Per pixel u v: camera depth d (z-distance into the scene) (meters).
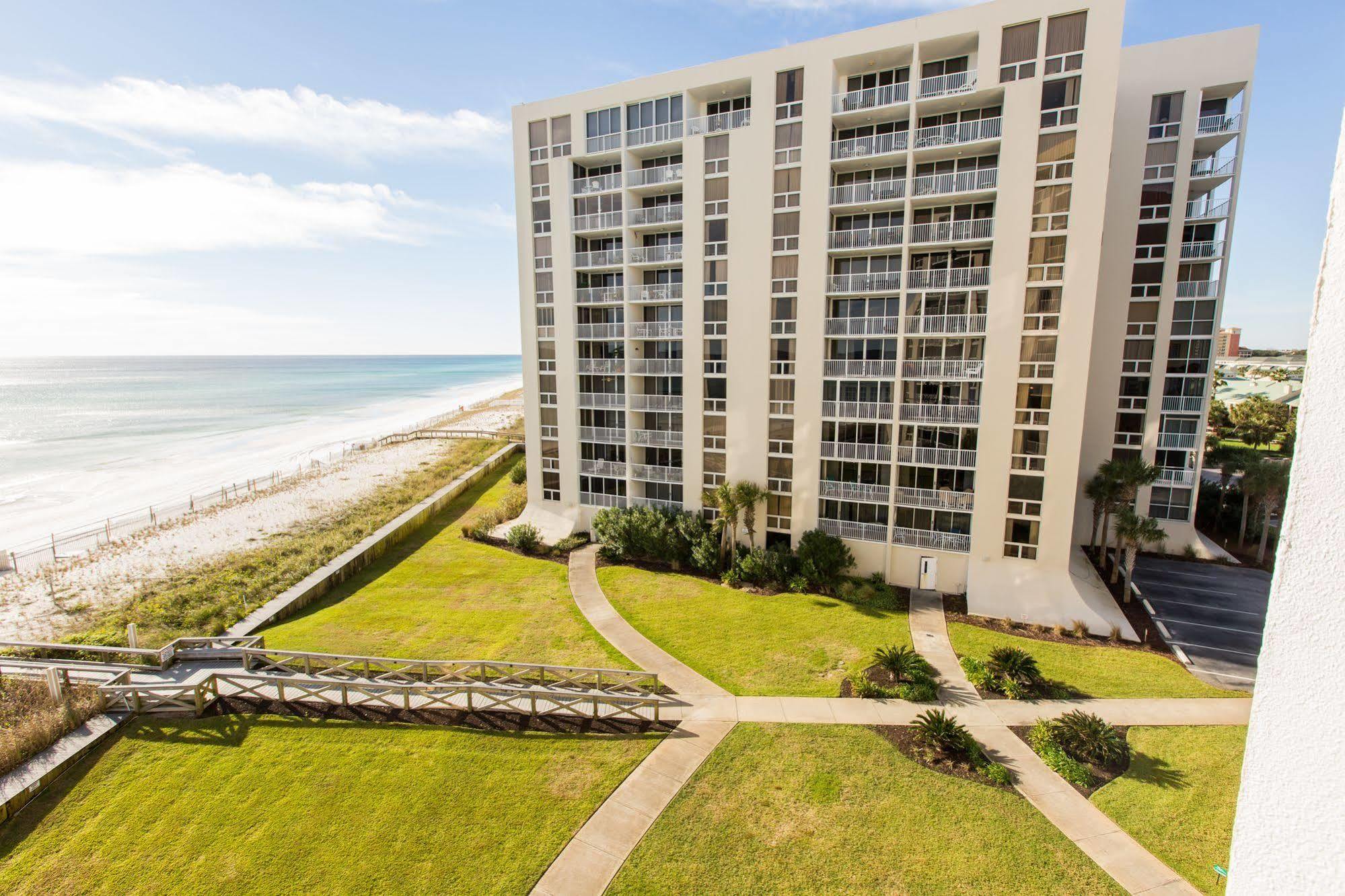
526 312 34.56
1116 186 30.81
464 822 14.34
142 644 21.97
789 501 30.41
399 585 28.77
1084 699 19.78
